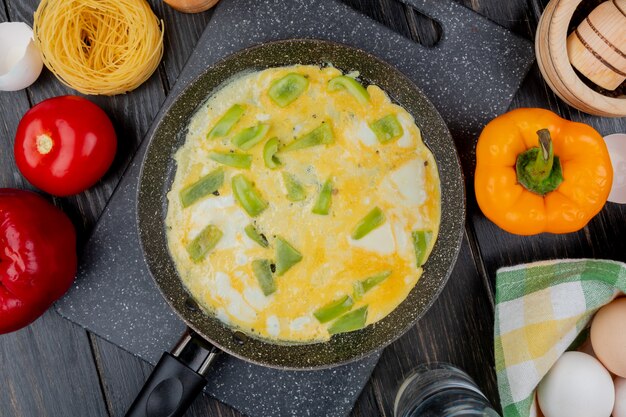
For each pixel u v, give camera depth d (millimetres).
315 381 755
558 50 701
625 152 758
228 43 750
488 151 696
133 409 688
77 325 766
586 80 744
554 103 761
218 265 715
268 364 683
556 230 703
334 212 712
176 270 721
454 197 705
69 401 768
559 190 696
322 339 719
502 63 750
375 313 718
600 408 713
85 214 766
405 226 716
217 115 724
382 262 714
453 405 706
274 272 712
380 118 723
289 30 751
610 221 763
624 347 704
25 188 766
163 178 723
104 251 754
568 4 689
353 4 764
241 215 714
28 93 765
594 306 724
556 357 725
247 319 717
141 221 688
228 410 767
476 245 762
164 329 756
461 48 750
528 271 727
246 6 749
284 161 713
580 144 689
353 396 753
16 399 768
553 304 727
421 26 765
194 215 718
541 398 735
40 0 761
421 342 765
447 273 688
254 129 713
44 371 767
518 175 692
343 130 718
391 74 704
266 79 724
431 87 752
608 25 690
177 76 763
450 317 764
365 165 717
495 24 748
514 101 762
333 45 688
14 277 690
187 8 739
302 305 714
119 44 738
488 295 762
